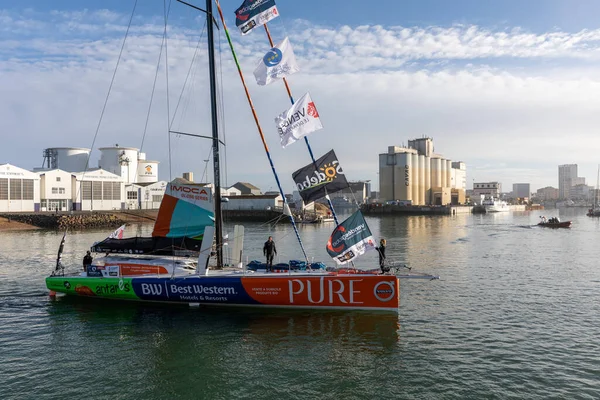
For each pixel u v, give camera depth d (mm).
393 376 11742
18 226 70312
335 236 17297
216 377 11773
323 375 11828
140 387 11242
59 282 19453
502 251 40562
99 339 14648
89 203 90500
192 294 17453
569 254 38250
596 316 17359
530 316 17359
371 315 16562
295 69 18516
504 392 10844
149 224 80938
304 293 16672
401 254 38156
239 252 19500
